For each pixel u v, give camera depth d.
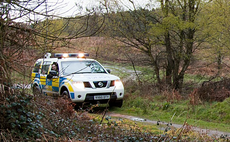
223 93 12.20
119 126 7.57
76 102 10.68
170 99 12.95
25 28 5.04
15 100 4.99
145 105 12.45
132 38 16.30
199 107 11.30
